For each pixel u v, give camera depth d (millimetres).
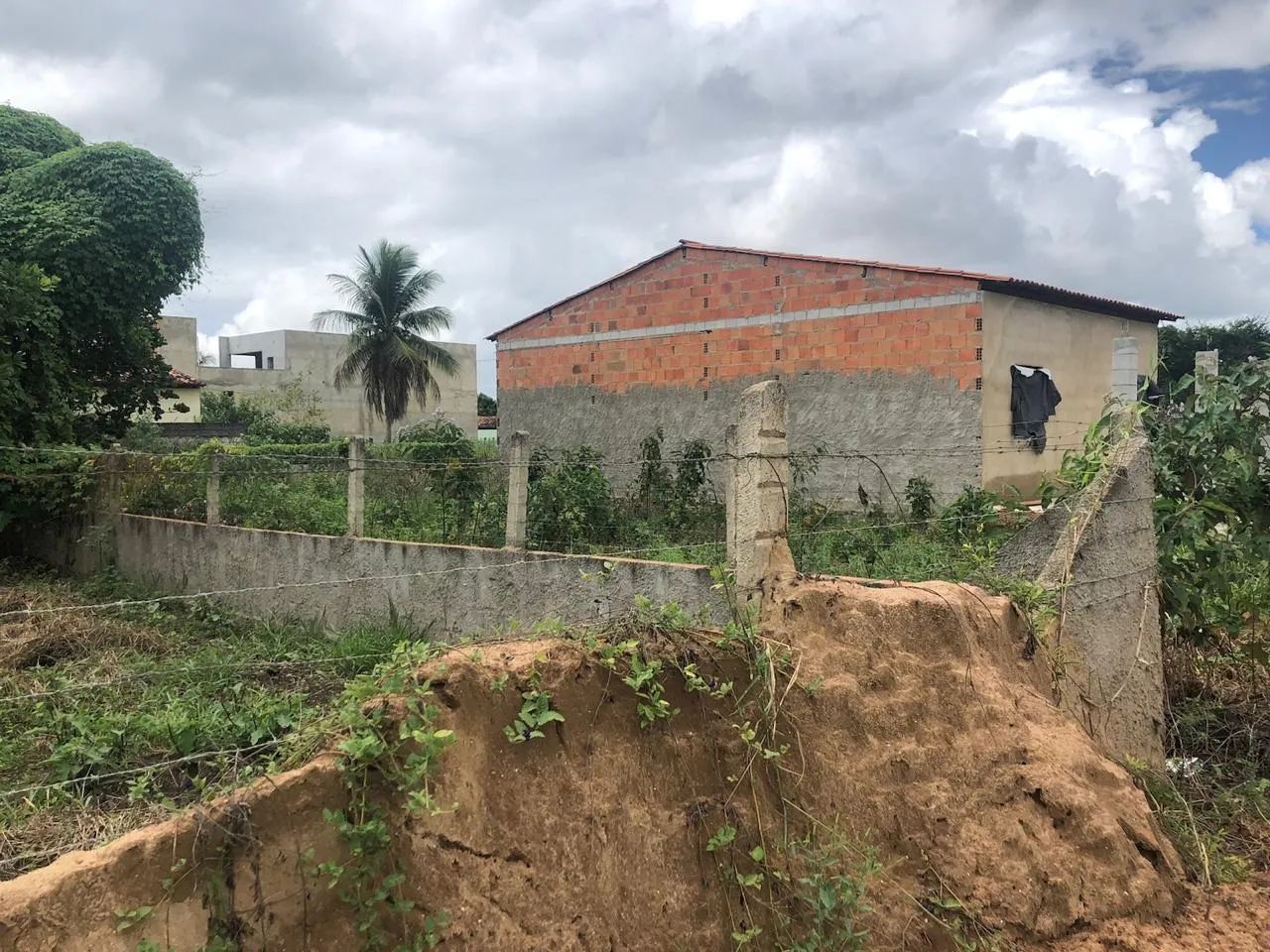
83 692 5566
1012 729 4160
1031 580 5418
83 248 13109
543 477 8742
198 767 4008
